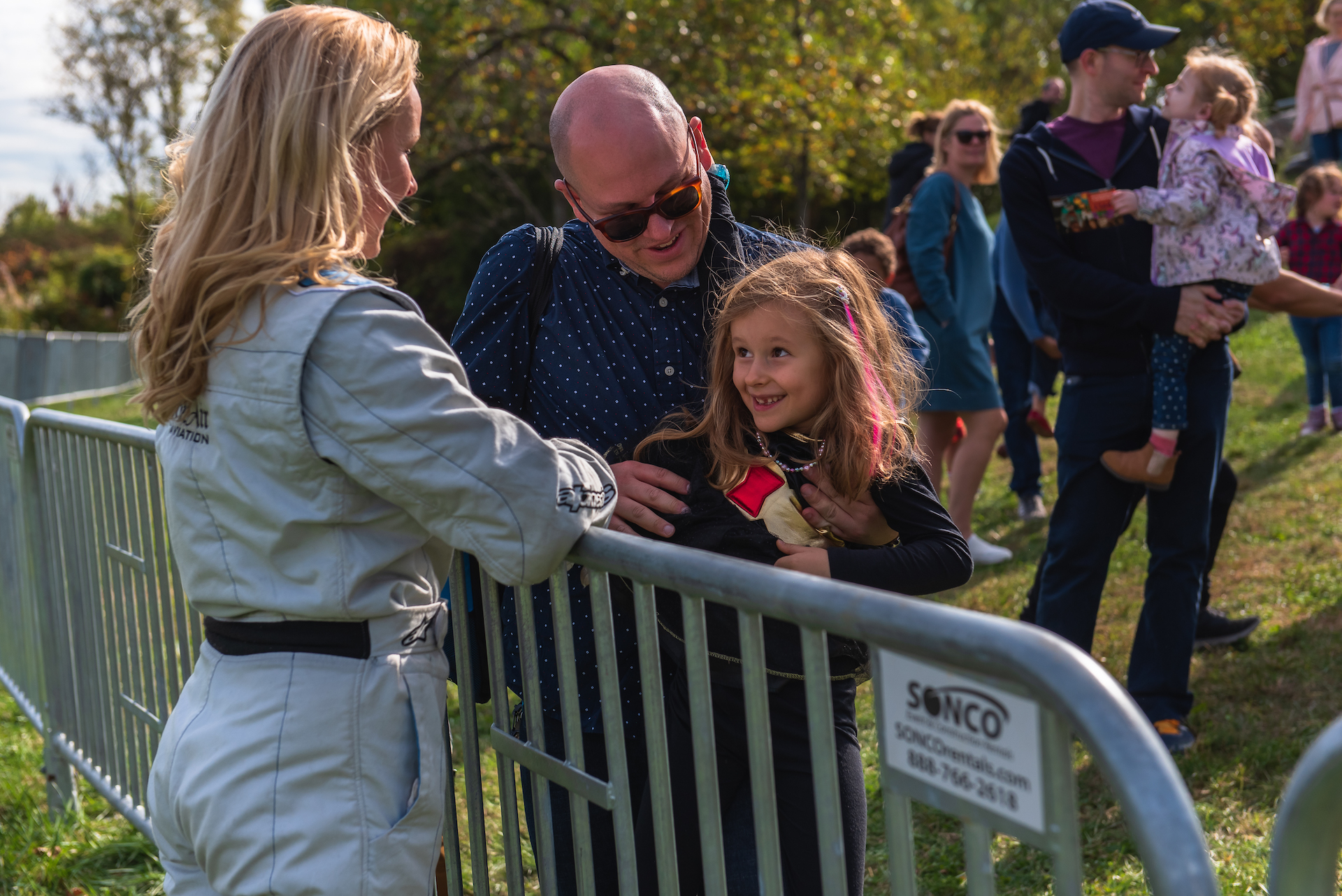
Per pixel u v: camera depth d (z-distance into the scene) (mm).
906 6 15070
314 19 1400
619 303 1849
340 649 1364
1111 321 3008
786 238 1951
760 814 1232
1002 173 3166
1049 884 2557
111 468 2686
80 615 3004
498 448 1322
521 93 14336
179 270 1343
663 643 1706
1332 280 6312
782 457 1621
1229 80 2996
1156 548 3158
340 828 1327
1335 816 817
